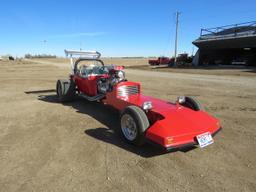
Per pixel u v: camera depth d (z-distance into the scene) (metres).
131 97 5.61
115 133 5.08
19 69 29.78
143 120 4.11
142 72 24.78
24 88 11.94
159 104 4.96
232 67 26.70
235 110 7.21
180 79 16.83
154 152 4.17
